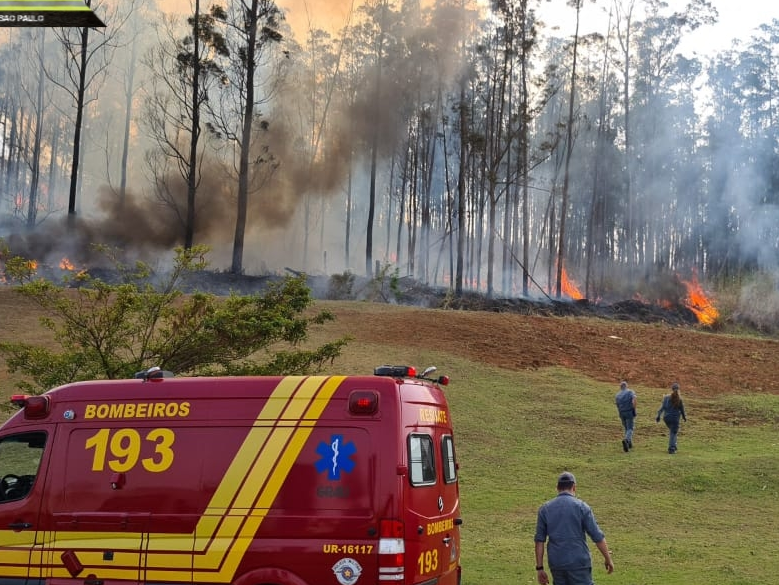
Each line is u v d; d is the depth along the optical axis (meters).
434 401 8.86
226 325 13.95
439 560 8.41
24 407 8.97
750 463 19.45
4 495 8.84
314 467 8.06
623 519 15.70
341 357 26.91
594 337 33.97
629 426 21.47
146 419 8.59
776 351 34.16
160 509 8.35
